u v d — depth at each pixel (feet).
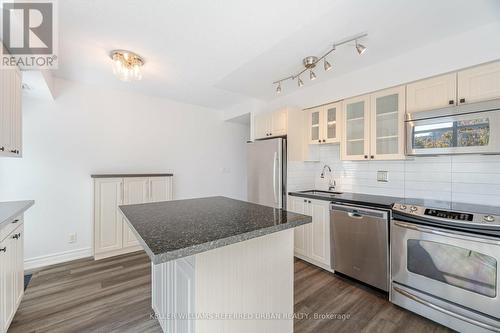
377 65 7.27
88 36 5.82
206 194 13.67
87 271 8.18
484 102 5.15
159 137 11.79
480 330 4.75
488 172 6.08
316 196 8.43
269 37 5.83
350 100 8.21
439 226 5.32
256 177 10.53
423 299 5.54
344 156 8.39
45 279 7.59
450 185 6.73
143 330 5.26
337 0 4.46
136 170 11.05
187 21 5.18
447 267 5.21
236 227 3.53
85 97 9.64
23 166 8.41
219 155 14.26
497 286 4.56
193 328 3.35
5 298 4.83
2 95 5.13
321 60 7.07
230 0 4.49
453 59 5.75
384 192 8.28
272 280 4.19
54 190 8.97
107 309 6.02
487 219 4.74
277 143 9.52
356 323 5.51
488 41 5.27
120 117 10.57
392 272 6.20
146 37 5.88
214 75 8.39
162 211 4.78
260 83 9.09
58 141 9.06
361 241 7.02
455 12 4.88
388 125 7.29
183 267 3.77
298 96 10.02
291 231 4.50
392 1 4.51
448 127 5.69
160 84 9.56
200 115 13.41
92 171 9.85
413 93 6.57
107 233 9.36
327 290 6.98
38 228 8.64
